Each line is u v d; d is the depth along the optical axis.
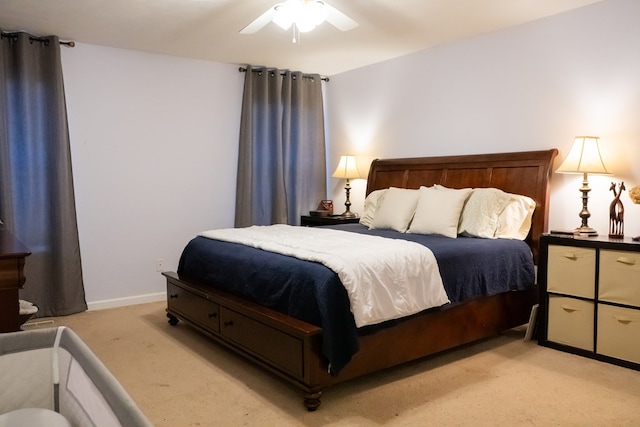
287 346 2.52
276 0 3.19
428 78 4.54
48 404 1.52
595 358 3.08
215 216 5.04
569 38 3.53
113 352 3.26
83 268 4.32
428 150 4.59
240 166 5.06
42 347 1.52
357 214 5.32
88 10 3.40
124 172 4.48
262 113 5.15
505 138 3.98
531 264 3.50
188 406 2.48
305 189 5.56
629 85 3.24
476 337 3.22
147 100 4.57
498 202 3.65
